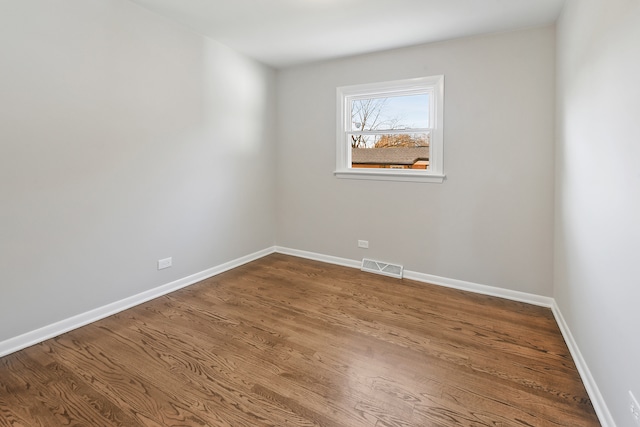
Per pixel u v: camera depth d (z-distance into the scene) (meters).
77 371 1.90
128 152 2.65
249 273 3.66
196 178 3.28
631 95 1.30
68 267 2.33
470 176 3.17
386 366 1.98
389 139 3.70
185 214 3.20
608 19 1.55
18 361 1.98
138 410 1.60
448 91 3.21
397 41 3.23
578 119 2.07
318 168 4.07
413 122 3.57
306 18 2.79
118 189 2.60
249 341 2.25
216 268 3.61
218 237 3.61
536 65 2.84
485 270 3.17
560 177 2.60
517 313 2.74
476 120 3.10
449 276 3.36
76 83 2.29
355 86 3.71
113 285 2.62
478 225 3.18
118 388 1.76
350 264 3.95
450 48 3.17
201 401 1.67
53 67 2.16
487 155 3.08
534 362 2.03
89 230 2.44
